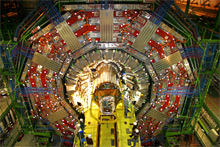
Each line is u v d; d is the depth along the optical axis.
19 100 10.32
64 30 8.54
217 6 10.62
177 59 9.12
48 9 8.33
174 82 9.60
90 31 8.65
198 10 11.66
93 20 8.47
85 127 9.62
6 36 9.62
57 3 8.28
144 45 8.89
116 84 9.63
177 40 8.93
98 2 8.23
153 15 8.47
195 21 11.16
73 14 8.41
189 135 11.48
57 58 8.91
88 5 8.22
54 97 9.61
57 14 8.33
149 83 9.64
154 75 9.30
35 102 9.88
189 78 9.49
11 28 10.20
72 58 9.02
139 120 10.52
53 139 11.64
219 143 10.77
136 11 8.50
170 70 9.34
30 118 10.69
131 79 11.46
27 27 8.90
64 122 10.41
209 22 10.75
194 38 9.04
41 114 10.17
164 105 10.05
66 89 9.53
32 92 9.56
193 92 9.86
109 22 8.50
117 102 9.65
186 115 10.48
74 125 10.40
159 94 9.69
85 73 11.59
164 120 10.47
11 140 11.18
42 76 9.21
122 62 9.26
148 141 11.15
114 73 10.27
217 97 13.00
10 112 11.83
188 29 8.75
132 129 9.20
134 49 8.99
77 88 10.31
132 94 10.84
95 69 10.84
